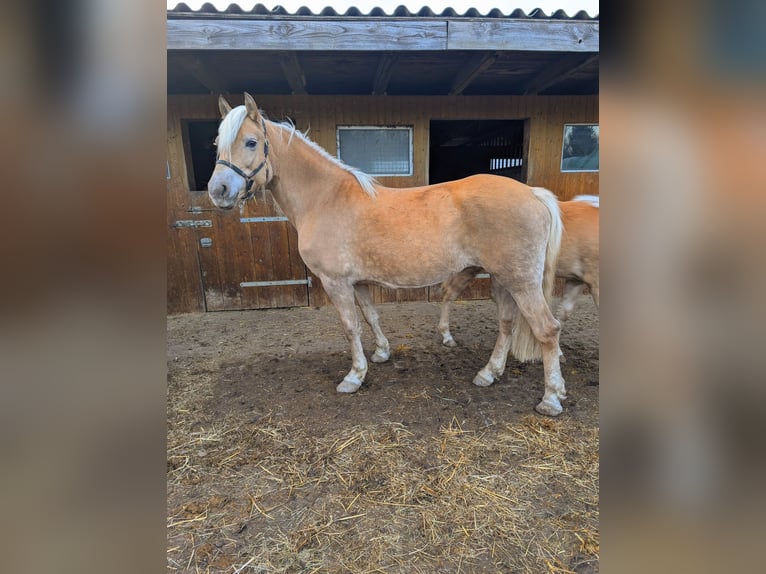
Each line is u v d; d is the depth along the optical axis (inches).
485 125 201.3
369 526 52.7
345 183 81.7
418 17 98.6
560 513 54.3
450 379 94.7
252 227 152.3
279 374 100.4
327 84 141.9
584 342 117.9
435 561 47.4
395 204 78.2
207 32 94.7
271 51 100.0
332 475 62.6
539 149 155.6
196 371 103.5
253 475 63.2
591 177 159.3
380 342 104.5
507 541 49.9
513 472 62.4
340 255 80.7
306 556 48.5
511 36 100.8
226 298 157.4
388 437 71.8
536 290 74.9
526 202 73.3
